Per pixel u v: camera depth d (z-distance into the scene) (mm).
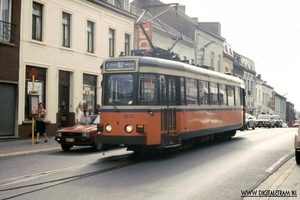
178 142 14961
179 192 8828
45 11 23812
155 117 13633
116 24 30719
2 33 20984
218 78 20250
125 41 32406
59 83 25297
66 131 16859
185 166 12461
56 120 24609
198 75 17359
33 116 18859
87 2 27375
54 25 24531
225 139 22719
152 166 12461
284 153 15961
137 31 33438
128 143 13328
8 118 21438
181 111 15297
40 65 23406
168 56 16766
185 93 15812
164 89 14266
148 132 13391
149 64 13742
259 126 48969
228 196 8477
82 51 26984
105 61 14055
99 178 10430
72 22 26031
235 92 23453
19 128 21969
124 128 13453
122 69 13766
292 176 10602
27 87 22797
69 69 25797
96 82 28703
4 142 20469
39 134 21219
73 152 16594
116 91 13773
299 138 12664
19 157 14930
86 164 12922
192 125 16422
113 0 30781
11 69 21438
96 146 16859
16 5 21781
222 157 14625
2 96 21078
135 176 10727
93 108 28500
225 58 58562
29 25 22625
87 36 27750
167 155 15227
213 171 11555
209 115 18594
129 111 13445
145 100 13531
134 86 13547
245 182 9984
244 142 21016
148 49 32969
